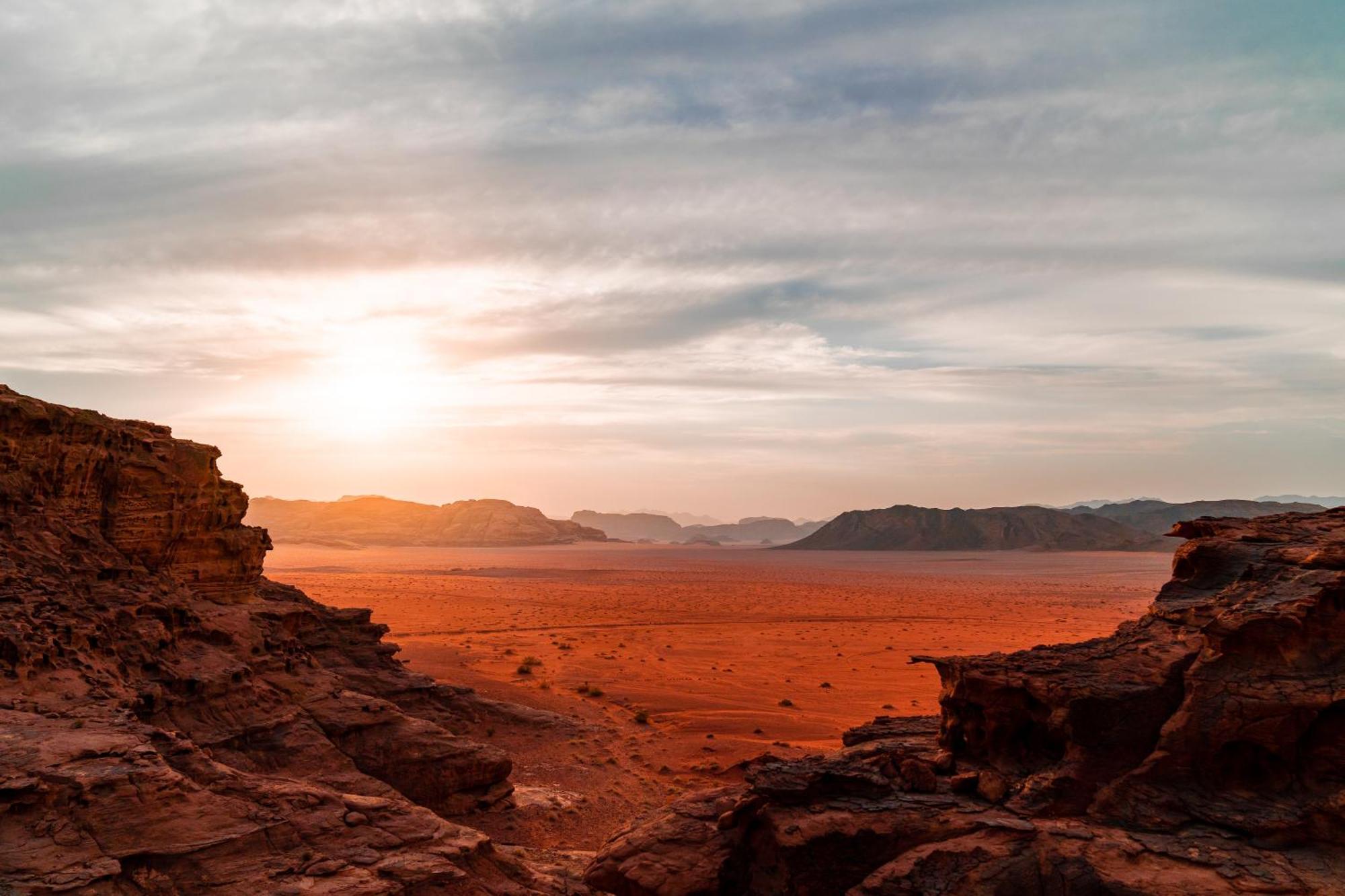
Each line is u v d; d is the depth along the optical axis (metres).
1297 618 19.67
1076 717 20.64
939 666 24.64
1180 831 18.89
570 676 69.62
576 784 39.34
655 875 21.72
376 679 44.94
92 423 35.28
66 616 27.89
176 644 31.19
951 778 22.27
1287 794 19.03
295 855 19.67
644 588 194.88
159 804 19.19
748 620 125.44
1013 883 18.14
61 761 19.34
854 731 28.12
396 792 29.56
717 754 45.44
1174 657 21.45
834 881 20.06
